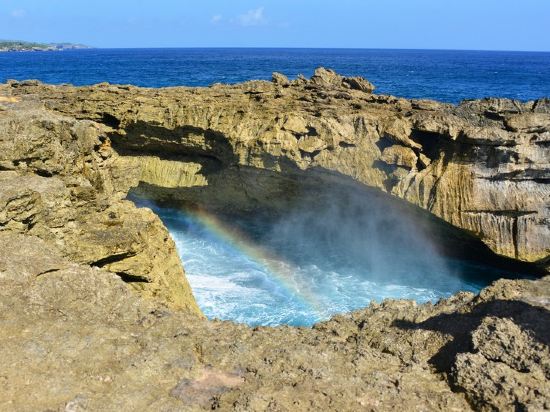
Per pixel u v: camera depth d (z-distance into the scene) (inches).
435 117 1194.6
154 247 734.5
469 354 383.2
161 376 379.6
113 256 645.3
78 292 487.5
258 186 1396.4
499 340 384.8
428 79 5743.1
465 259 1316.4
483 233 1168.2
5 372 362.3
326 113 1320.1
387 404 353.4
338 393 359.9
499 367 367.2
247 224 1529.3
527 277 1219.9
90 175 718.5
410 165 1197.7
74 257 605.9
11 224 553.3
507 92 4379.9
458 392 371.9
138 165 848.3
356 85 1758.1
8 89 1818.4
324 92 1572.3
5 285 469.1
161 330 445.1
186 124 1433.3
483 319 414.9
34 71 6353.3
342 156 1252.5
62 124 676.1
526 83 5447.8
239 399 348.2
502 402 346.9
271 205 1457.9
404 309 508.1
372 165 1237.7
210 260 1283.2
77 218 644.1
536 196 1138.7
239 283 1152.8
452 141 1175.6
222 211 1536.7
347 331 486.9
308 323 983.6
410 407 351.3
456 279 1222.9
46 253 524.1
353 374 391.9
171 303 700.0
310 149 1259.8
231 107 1424.7
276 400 346.0
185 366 390.3
